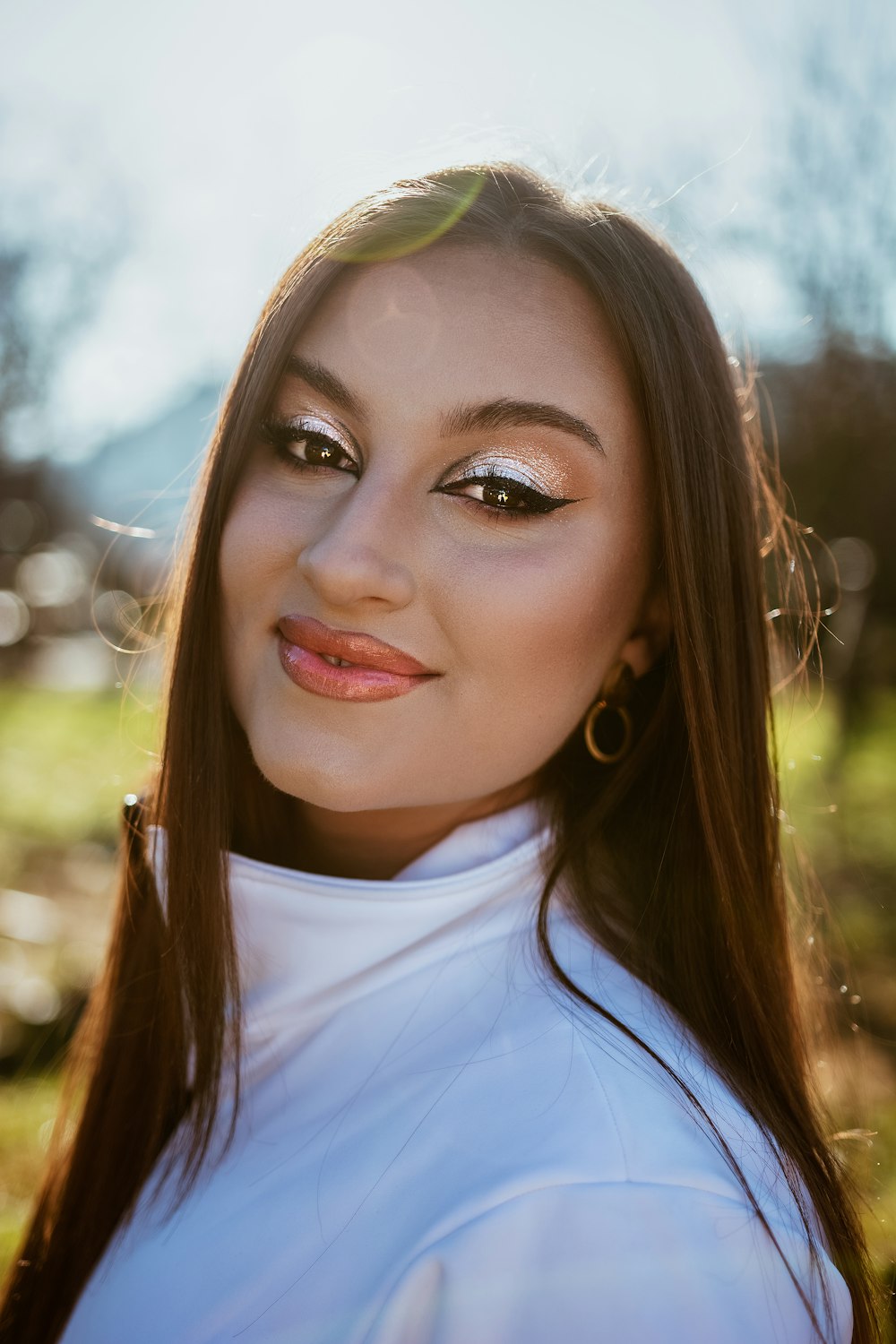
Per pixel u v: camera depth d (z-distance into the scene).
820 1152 1.31
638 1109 1.04
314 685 1.27
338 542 1.22
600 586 1.30
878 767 9.23
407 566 1.23
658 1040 1.16
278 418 1.34
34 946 5.20
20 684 14.41
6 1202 3.25
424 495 1.25
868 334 7.74
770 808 1.42
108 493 18.56
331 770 1.26
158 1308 1.20
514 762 1.33
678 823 1.45
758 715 1.41
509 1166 1.02
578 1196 0.97
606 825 1.48
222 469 1.40
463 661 1.25
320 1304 1.07
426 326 1.24
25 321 14.45
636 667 1.46
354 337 1.27
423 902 1.33
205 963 1.43
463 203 1.28
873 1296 1.28
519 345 1.24
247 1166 1.28
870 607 9.67
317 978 1.37
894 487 8.38
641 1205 0.96
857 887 6.39
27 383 14.58
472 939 1.33
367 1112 1.21
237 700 1.38
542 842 1.41
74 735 11.01
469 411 1.23
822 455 8.27
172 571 1.62
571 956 1.29
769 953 1.40
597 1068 1.08
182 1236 1.26
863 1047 2.68
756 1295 0.97
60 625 17.94
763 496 1.90
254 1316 1.11
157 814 1.62
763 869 1.42
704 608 1.35
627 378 1.29
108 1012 1.68
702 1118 1.07
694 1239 0.95
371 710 1.26
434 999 1.29
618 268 1.28
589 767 1.50
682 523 1.31
